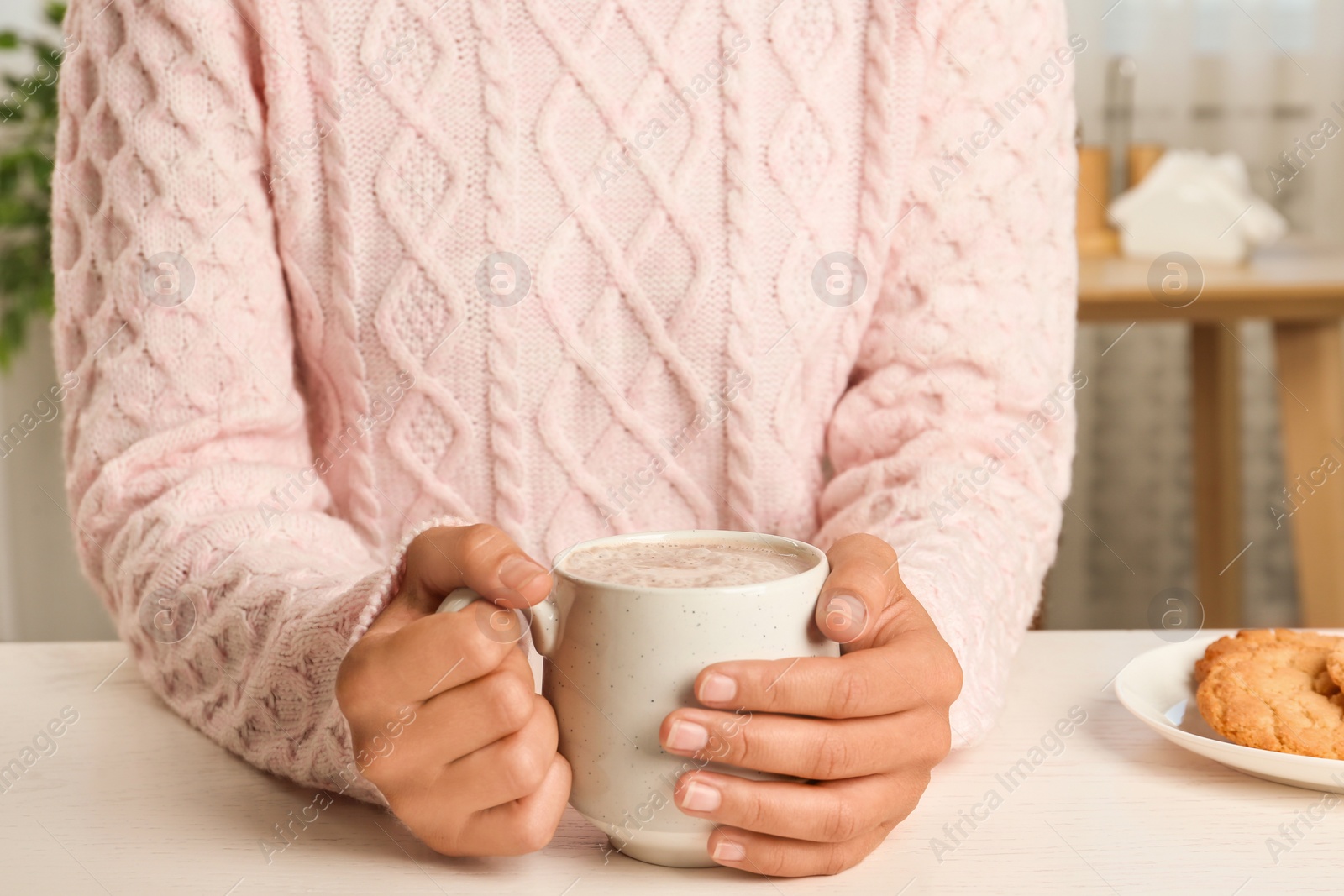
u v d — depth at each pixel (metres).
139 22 0.66
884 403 0.77
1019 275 0.76
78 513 0.67
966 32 0.74
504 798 0.42
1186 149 2.45
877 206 0.75
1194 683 0.60
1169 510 2.55
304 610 0.53
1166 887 0.43
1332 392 1.83
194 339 0.67
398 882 0.44
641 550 0.47
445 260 0.71
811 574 0.43
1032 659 0.69
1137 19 2.41
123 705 0.63
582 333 0.73
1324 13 2.36
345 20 0.69
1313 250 2.12
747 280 0.73
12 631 2.53
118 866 0.45
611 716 0.42
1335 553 1.84
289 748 0.51
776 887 0.43
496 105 0.70
